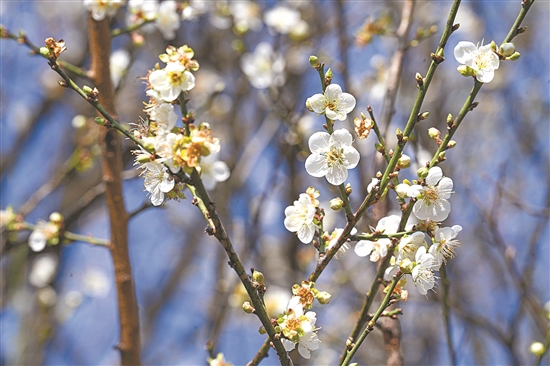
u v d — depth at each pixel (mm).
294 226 2027
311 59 1914
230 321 6676
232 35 6762
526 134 7219
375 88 5074
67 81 1849
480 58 1920
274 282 5430
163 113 1726
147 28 4426
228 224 5141
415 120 1882
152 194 1852
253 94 6434
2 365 5758
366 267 5914
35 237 3359
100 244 3275
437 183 1902
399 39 3896
